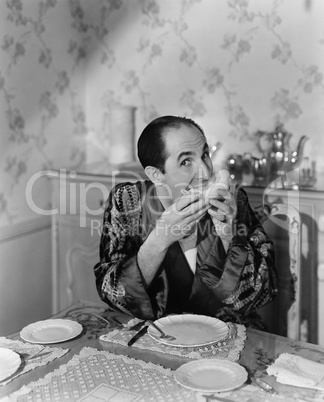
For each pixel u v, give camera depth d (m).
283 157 2.17
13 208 2.51
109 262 1.96
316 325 2.11
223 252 1.96
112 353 1.47
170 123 2.03
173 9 2.46
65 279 2.68
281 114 2.30
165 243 1.94
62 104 2.68
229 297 1.93
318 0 2.17
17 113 2.48
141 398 1.26
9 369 1.37
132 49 2.60
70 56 2.69
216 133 2.44
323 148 2.23
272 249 1.98
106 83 2.71
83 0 2.69
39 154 2.60
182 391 1.28
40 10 2.52
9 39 2.40
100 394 1.27
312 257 2.07
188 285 1.97
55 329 1.61
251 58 2.32
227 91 2.39
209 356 1.44
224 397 1.25
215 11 2.37
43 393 1.28
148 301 1.86
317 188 2.10
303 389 1.28
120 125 2.57
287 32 2.24
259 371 1.36
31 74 2.52
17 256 2.56
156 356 1.45
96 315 1.72
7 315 2.54
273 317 2.15
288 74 2.26
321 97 2.21
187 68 2.47
